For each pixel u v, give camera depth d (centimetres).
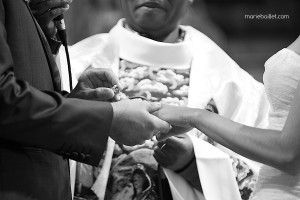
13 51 309
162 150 403
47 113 301
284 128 330
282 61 346
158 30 446
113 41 449
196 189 410
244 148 341
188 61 448
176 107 371
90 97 358
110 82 373
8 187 301
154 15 438
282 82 344
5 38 303
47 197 313
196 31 473
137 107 337
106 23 658
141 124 333
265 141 335
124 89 429
